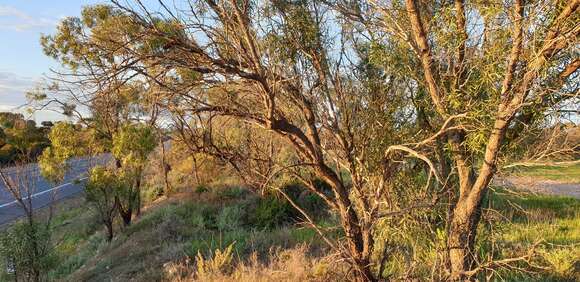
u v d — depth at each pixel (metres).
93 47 3.57
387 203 5.07
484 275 5.59
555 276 7.74
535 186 5.73
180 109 4.06
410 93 5.25
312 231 11.13
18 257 12.70
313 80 4.99
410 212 4.96
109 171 16.98
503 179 5.52
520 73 4.45
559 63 4.40
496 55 4.40
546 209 14.17
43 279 13.57
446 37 4.57
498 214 5.78
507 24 4.32
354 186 5.12
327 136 5.34
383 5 5.06
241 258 10.52
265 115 4.41
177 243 12.91
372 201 5.15
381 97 5.13
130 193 17.81
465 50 4.73
